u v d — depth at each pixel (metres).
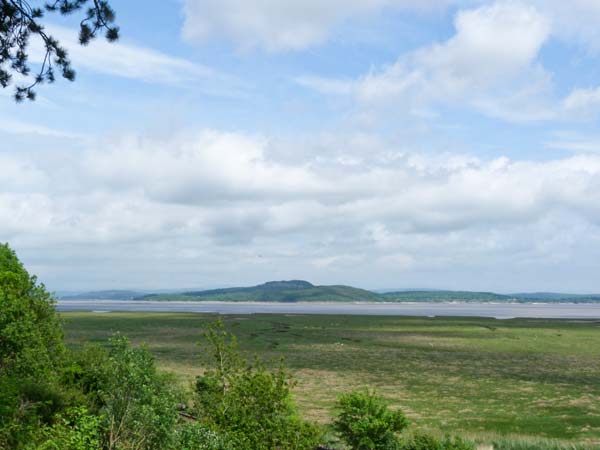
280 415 24.72
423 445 31.84
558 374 77.88
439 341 124.75
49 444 20.77
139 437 21.52
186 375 67.06
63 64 17.98
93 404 31.75
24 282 39.88
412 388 66.06
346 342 120.31
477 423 49.22
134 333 134.62
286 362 86.62
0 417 24.34
